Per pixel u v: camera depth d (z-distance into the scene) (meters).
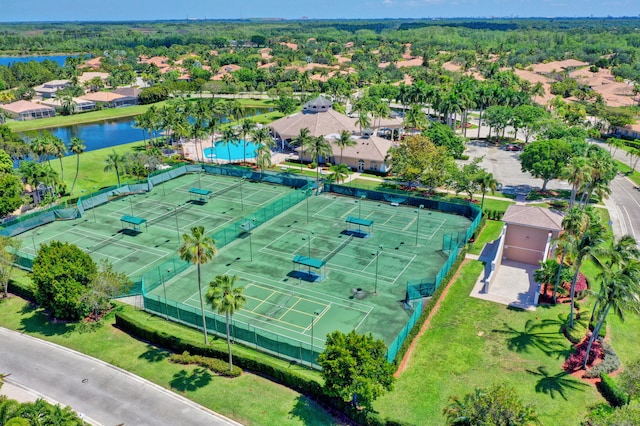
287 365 48.81
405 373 47.41
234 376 47.44
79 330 55.72
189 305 59.69
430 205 90.75
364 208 91.56
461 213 87.88
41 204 91.75
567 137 107.81
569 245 52.41
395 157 100.62
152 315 58.56
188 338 53.25
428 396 44.19
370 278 65.69
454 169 90.38
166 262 68.19
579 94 185.12
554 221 67.19
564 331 53.53
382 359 40.59
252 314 57.56
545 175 94.12
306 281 65.06
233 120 168.12
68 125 173.50
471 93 150.38
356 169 117.81
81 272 56.28
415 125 135.75
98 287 55.53
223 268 68.81
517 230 69.31
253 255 72.69
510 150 131.88
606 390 44.34
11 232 80.06
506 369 47.84
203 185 106.06
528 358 49.44
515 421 32.25
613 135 147.38
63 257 57.50
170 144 141.00
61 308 56.62
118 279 57.81
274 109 196.25
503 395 33.62
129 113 190.62
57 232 81.75
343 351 39.72
